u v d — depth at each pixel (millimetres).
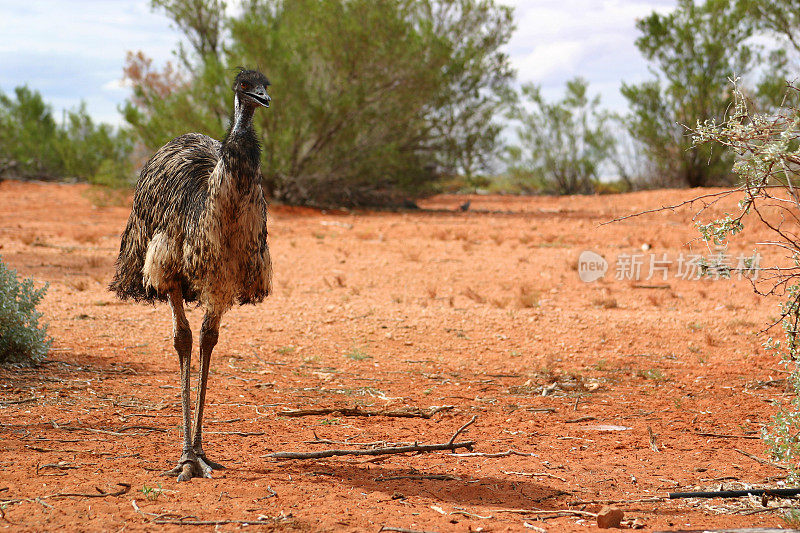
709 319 12969
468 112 34406
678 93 34875
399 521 4867
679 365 10320
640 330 12297
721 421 7715
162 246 5664
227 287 5527
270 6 34188
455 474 6023
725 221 5109
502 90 35250
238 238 5414
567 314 13500
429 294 15320
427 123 34594
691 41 34625
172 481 5566
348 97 29328
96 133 42906
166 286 5746
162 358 10125
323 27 29781
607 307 14180
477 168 35688
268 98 5266
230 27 29500
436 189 38281
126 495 5227
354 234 24594
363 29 29781
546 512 5148
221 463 6113
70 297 14078
